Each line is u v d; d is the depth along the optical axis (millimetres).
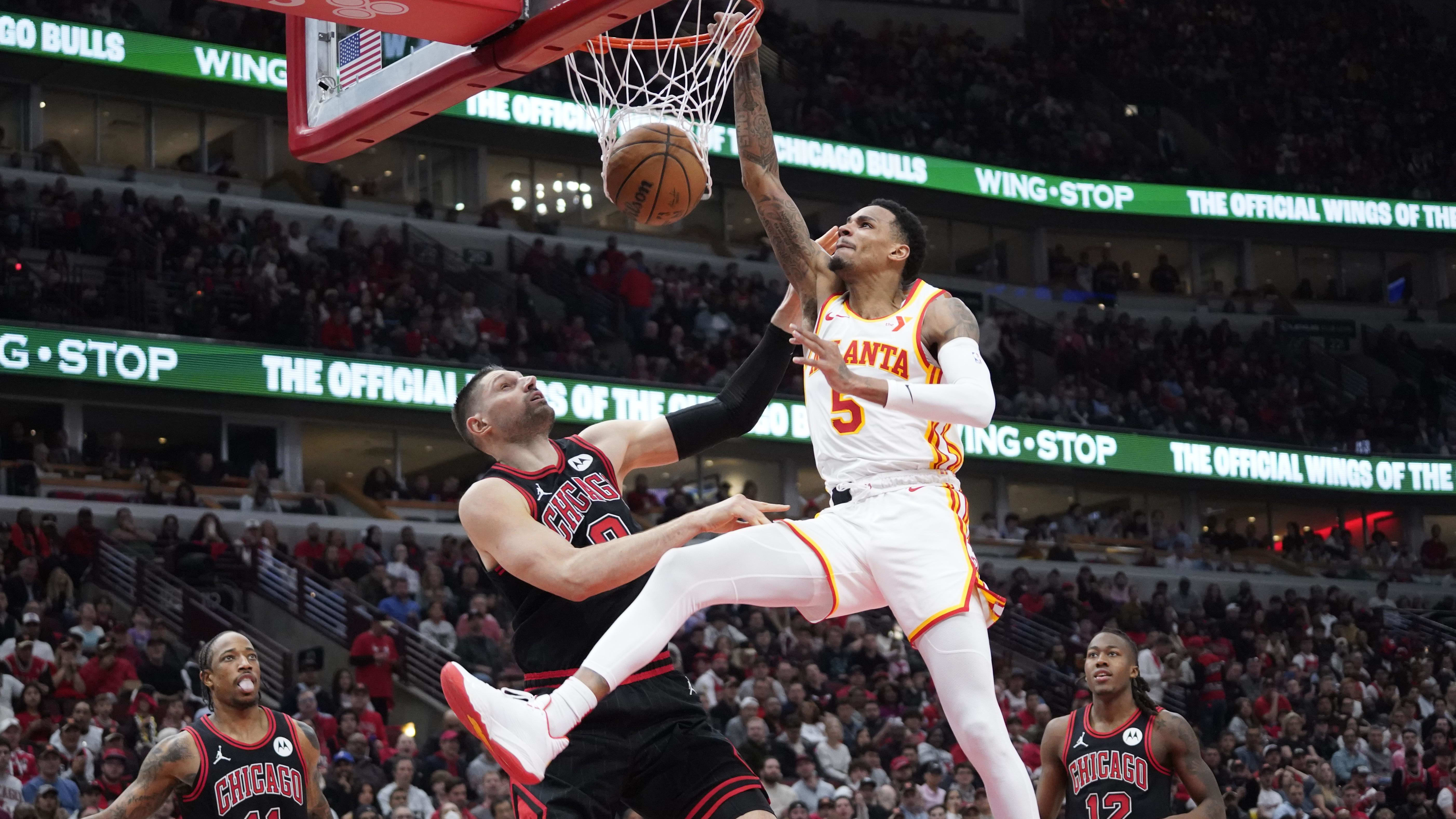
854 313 3820
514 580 3715
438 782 10570
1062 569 21141
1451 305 28016
